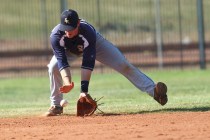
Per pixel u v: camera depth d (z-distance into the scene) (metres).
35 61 70.69
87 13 85.06
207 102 29.73
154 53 71.94
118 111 27.31
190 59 67.56
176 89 40.78
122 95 38.16
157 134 19.61
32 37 86.00
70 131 20.94
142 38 79.12
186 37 84.94
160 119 23.34
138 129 20.77
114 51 26.61
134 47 73.75
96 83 49.41
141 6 91.19
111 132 20.31
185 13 93.44
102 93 40.53
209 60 68.38
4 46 81.19
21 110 30.52
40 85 51.25
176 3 95.12
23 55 73.62
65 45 24.94
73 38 24.70
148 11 87.88
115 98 35.78
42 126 22.78
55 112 26.61
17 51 74.25
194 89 40.22
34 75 61.78
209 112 25.16
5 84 53.03
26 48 77.75
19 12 89.88
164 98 26.55
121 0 96.81
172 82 47.03
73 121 23.84
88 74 25.00
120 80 51.19
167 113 25.52
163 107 28.22
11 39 86.31
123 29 83.62
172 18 90.06
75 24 24.22
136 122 22.75
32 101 38.66
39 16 91.69
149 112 26.45
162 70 60.09
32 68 65.62
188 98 32.75
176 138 18.81
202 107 27.59
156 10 61.34
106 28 82.50
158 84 26.36
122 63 26.64
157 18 60.25
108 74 57.75
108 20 84.00
